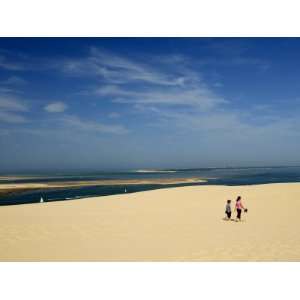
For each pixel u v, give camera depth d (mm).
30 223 14469
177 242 11219
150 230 13109
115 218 15828
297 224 14219
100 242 11266
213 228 13453
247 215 16672
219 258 9477
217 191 27469
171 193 26453
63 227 13688
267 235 12102
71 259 9539
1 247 10734
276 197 23719
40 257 9703
